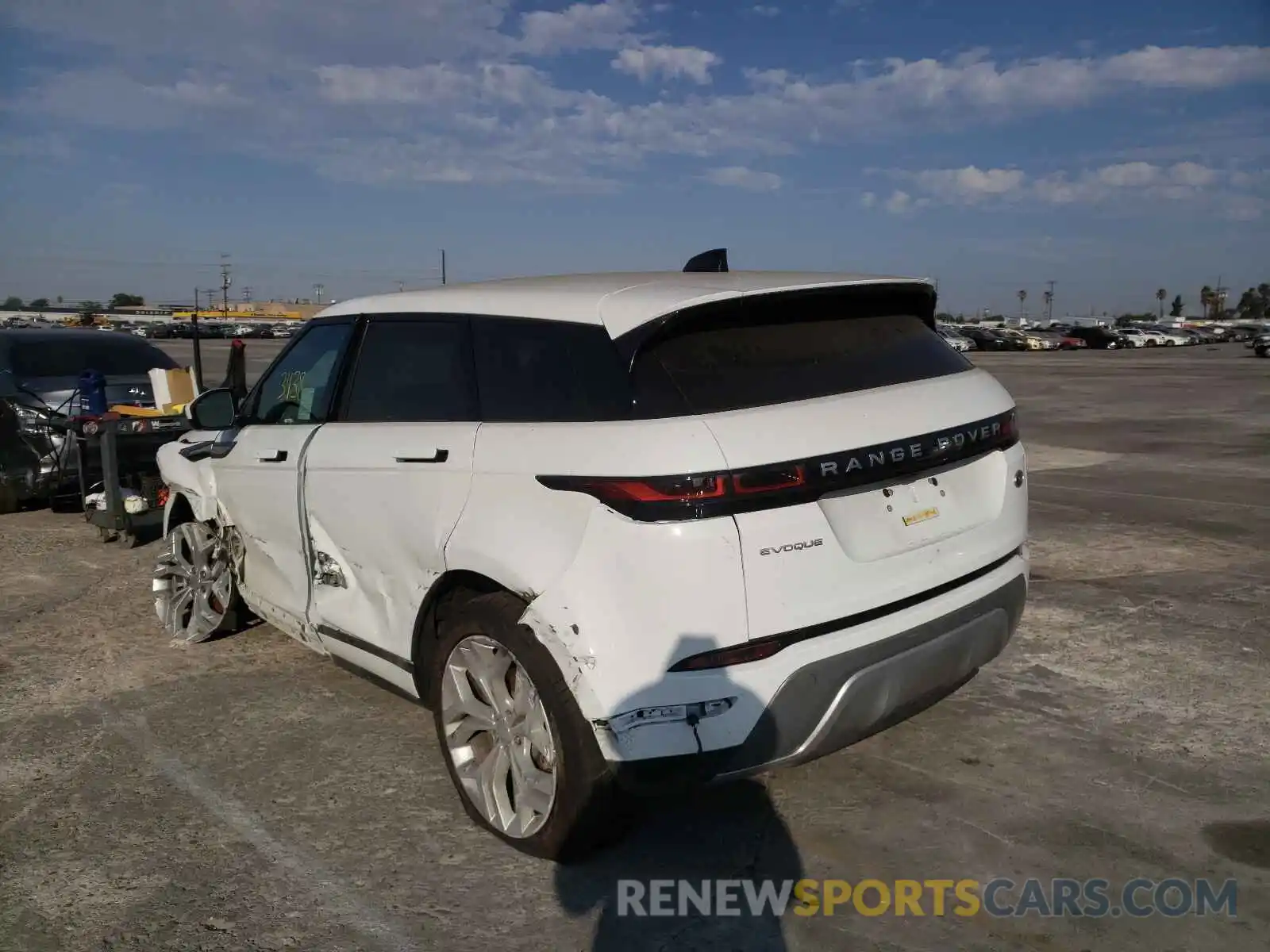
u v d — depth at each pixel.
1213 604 6.02
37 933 3.01
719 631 2.87
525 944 2.93
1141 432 15.30
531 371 3.36
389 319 4.07
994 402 3.71
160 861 3.40
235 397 4.98
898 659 3.20
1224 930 2.93
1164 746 4.11
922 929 2.97
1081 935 2.93
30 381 9.39
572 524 3.04
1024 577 3.79
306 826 3.62
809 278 3.49
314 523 4.24
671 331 3.12
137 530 8.18
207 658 5.44
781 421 3.01
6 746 4.34
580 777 3.06
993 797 3.71
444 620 3.62
